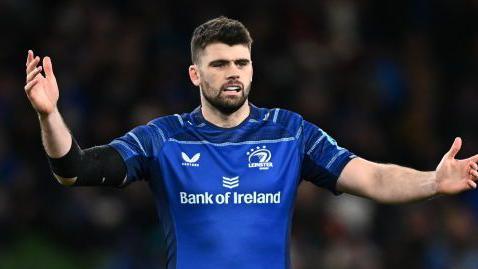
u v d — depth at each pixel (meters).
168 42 51.34
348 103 50.38
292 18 53.12
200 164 19.64
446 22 55.28
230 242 19.23
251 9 52.66
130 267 43.56
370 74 52.34
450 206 45.62
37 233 46.00
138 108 47.53
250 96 49.44
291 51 51.78
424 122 51.59
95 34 50.91
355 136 48.38
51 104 18.62
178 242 19.44
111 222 45.00
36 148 47.47
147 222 44.59
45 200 46.50
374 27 54.88
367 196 19.72
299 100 49.34
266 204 19.47
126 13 52.09
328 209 44.50
